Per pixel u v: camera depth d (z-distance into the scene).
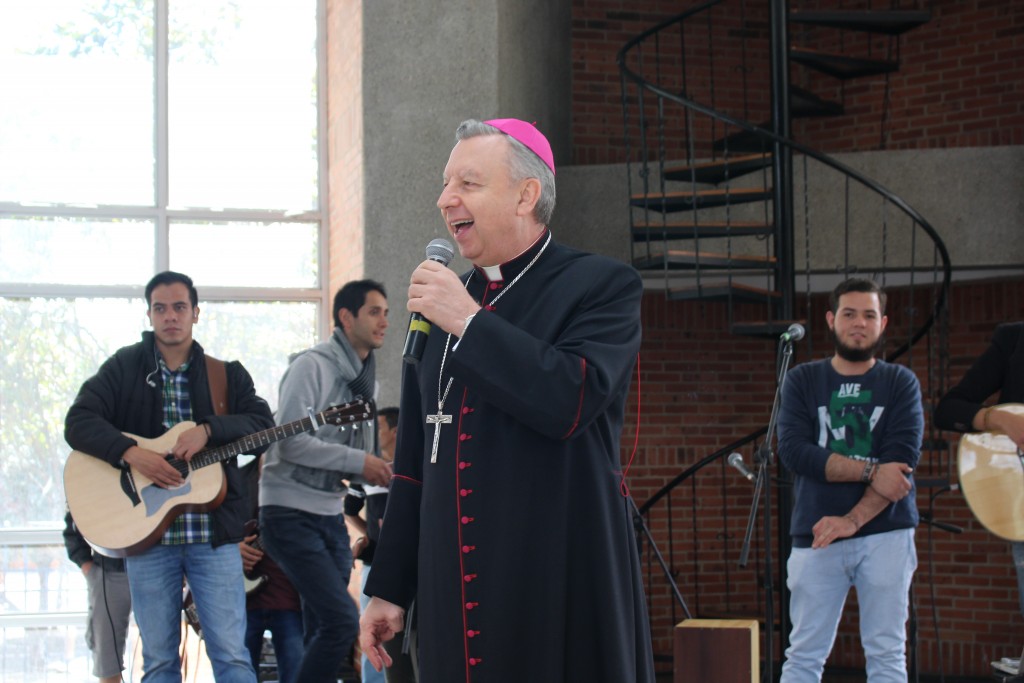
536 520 2.00
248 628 5.64
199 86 7.99
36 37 7.81
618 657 1.99
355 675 6.95
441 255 2.24
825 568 4.61
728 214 6.76
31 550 7.53
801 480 4.78
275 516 4.76
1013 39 8.11
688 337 8.51
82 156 7.81
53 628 7.50
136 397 4.45
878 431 4.66
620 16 8.79
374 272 6.61
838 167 6.53
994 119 8.14
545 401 1.87
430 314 1.92
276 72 8.10
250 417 4.51
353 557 5.30
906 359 8.21
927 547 8.03
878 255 7.09
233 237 7.97
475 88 6.64
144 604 4.32
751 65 8.90
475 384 1.89
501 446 2.03
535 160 2.11
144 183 7.88
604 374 1.92
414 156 6.64
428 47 6.68
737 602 8.43
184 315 4.51
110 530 4.26
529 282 2.13
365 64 6.68
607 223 7.41
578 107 8.68
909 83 8.42
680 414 8.47
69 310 7.71
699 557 8.42
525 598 1.99
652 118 8.78
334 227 7.79
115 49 7.90
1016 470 4.36
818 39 8.71
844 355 4.75
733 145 7.69
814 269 7.15
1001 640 7.83
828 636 4.65
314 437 4.75
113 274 7.80
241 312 7.95
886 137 8.48
